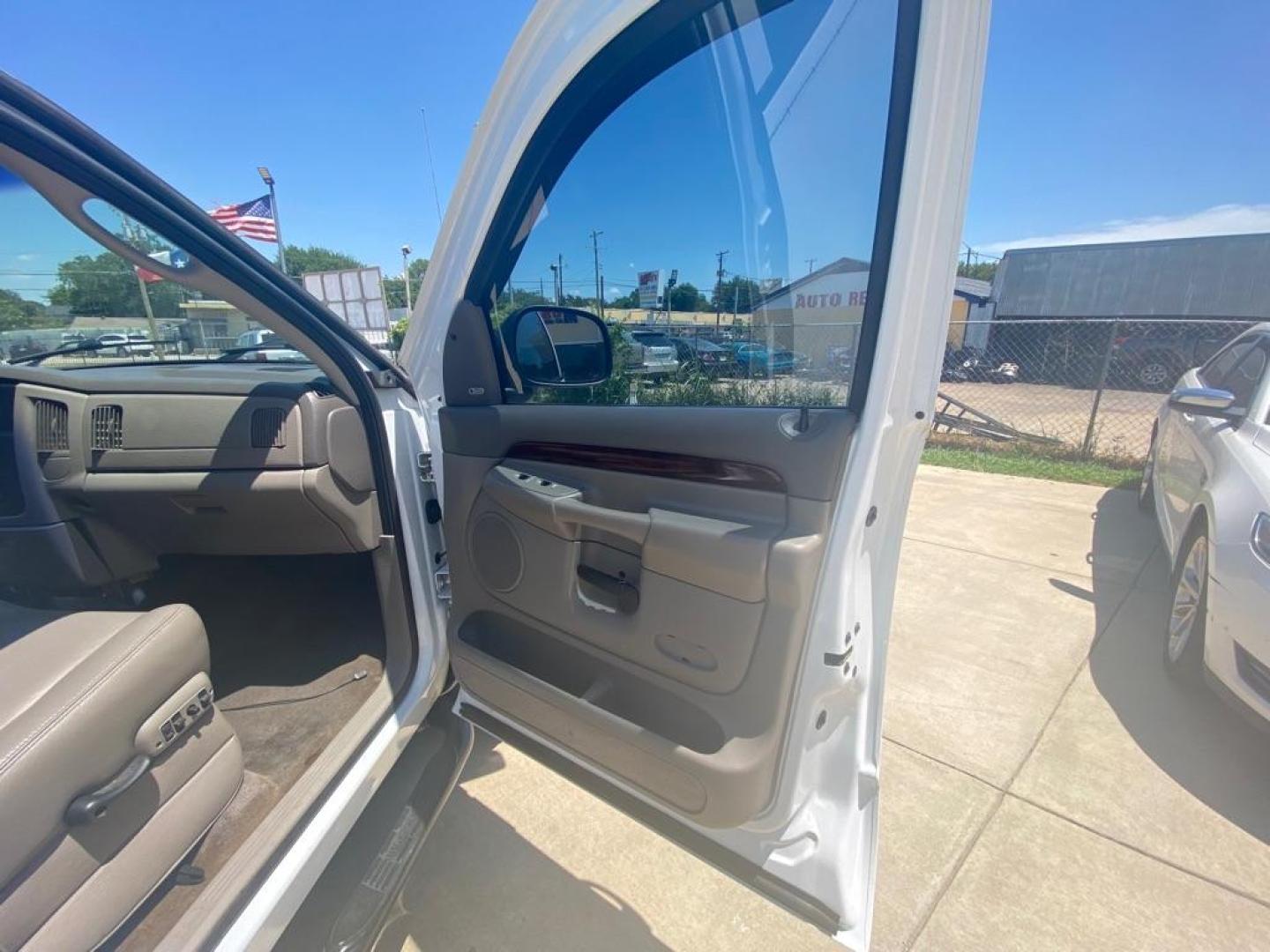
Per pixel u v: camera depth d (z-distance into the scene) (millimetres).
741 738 1070
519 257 1439
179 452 1510
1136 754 2234
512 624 1445
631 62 1225
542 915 1716
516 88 1299
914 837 1920
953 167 938
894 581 1198
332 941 1180
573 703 1283
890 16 915
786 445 1022
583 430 1281
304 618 2037
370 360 1498
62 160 854
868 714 1197
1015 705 2514
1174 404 3053
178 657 1021
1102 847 1872
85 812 833
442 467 1559
